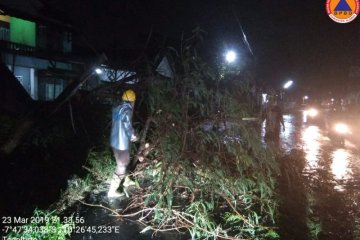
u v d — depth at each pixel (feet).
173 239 15.92
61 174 23.79
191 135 21.15
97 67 26.08
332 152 43.96
